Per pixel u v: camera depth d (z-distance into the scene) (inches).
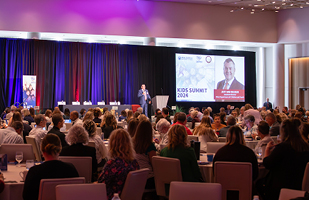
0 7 549.0
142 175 121.0
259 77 772.6
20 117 234.8
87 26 586.6
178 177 142.9
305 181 133.1
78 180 103.7
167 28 625.9
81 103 611.5
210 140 214.8
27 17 560.1
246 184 137.2
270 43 692.7
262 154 176.1
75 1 581.9
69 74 605.6
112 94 631.8
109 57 628.1
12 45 576.4
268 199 145.6
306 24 664.4
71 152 152.5
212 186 97.8
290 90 750.5
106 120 256.1
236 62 705.6
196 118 361.4
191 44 703.7
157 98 589.9
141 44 666.2
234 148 145.6
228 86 699.4
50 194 101.1
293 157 139.3
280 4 633.6
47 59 591.5
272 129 249.3
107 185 120.7
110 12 597.9
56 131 201.6
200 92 680.4
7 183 123.0
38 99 587.5
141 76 644.7
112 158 123.3
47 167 111.4
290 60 750.5
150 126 159.8
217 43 693.3
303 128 162.4
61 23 574.6
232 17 660.7
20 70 579.5
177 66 666.8
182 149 149.3
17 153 159.2
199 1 625.9
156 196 159.2
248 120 258.7
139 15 612.7
